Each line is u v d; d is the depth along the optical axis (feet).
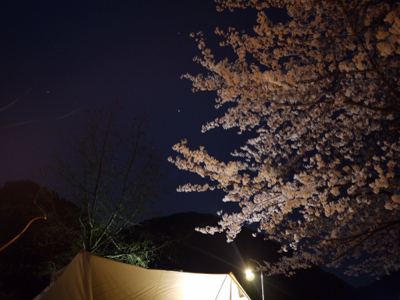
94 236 43.27
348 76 19.38
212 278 22.17
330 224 24.72
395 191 19.25
